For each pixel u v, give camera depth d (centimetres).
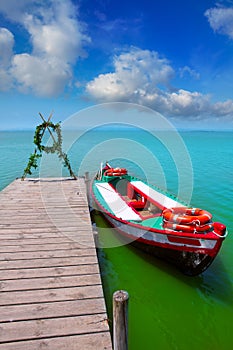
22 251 520
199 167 2253
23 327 327
